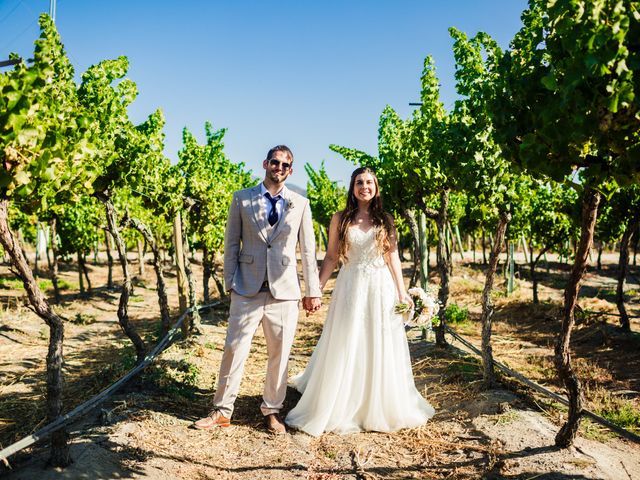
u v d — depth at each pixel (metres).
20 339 8.20
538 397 4.37
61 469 2.86
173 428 3.80
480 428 3.73
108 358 6.70
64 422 2.92
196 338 7.14
